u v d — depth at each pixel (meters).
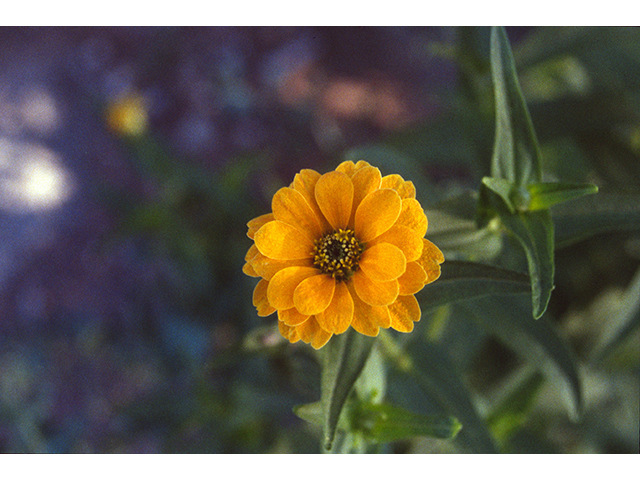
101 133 0.53
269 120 0.52
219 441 0.34
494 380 0.29
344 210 0.16
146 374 0.42
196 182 0.39
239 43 0.55
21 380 0.41
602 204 0.18
